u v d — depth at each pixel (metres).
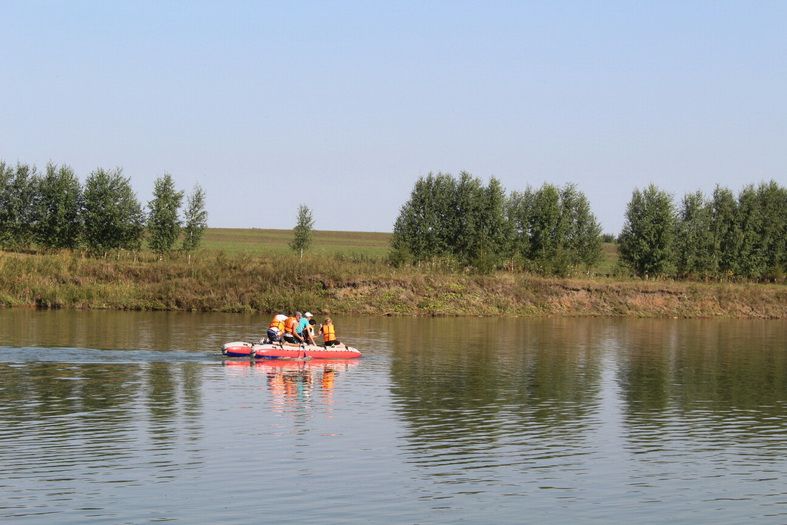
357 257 97.81
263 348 45.19
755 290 92.69
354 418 31.27
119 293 76.19
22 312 69.81
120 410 31.56
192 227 92.38
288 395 35.41
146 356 45.06
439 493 22.86
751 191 109.25
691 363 48.41
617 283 89.31
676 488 23.83
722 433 30.28
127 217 92.44
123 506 21.12
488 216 98.25
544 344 56.47
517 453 26.94
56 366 41.22
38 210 94.81
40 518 20.20
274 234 174.62
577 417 32.47
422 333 61.97
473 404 34.38
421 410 32.97
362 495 22.50
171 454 25.72
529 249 102.12
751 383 41.12
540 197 102.31
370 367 43.78
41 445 26.31
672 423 31.78
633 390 38.69
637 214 103.06
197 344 50.72
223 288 77.94
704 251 106.00
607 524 21.00
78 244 92.94
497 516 21.30
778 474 25.27
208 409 32.25
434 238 97.69
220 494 22.23
